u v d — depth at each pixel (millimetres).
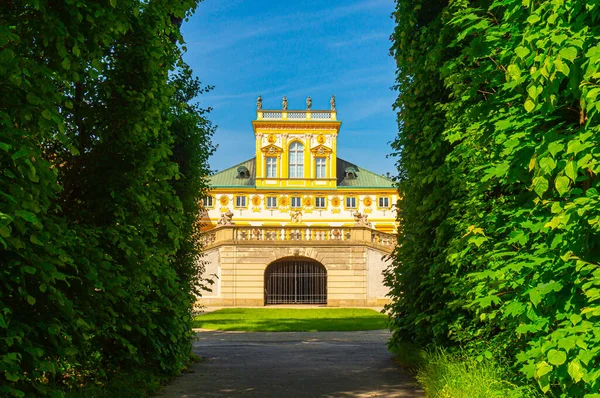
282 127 61156
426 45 9430
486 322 7445
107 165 7160
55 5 5562
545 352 3924
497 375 6148
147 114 7277
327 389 8109
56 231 5270
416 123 10055
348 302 34500
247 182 62688
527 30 4395
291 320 24469
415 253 9812
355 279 34688
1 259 4629
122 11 6328
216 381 8844
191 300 10875
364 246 34938
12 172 4672
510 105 5316
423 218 9562
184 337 10258
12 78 4391
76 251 5996
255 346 14688
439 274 8789
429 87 9680
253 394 7758
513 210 5152
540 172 4102
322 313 28969
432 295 9492
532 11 4410
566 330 3711
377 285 34750
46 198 4965
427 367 7617
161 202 8234
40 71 4832
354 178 63062
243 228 35250
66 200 7090
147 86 7465
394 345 10969
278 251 34906
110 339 7832
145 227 7457
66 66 5262
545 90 4074
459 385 6223
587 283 3721
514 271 5023
